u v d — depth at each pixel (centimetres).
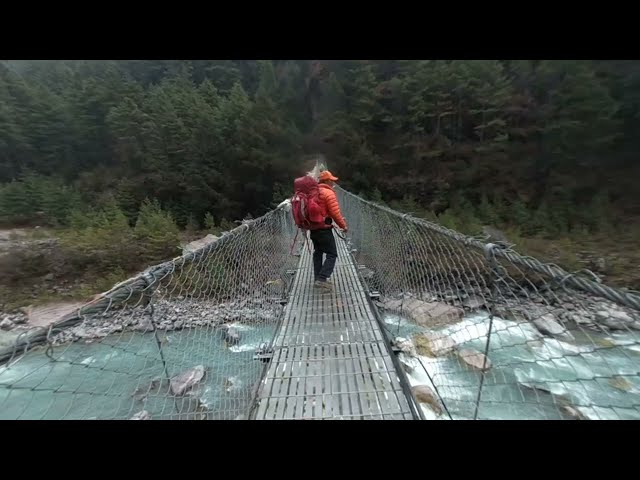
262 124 2634
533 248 1508
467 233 1609
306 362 202
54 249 1777
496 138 2269
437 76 2552
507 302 121
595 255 1379
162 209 2541
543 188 2147
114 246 1770
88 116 3091
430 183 2475
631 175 1912
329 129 2842
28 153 2981
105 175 2978
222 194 2559
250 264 272
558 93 2094
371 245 437
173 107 2809
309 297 309
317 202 297
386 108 2911
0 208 2316
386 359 203
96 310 95
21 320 1417
